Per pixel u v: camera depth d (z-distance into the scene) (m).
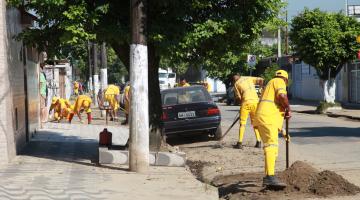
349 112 28.62
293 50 30.94
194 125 16.31
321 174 8.98
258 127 8.92
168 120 16.17
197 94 17.19
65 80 43.31
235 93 14.77
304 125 21.80
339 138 16.66
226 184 9.77
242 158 12.82
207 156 13.43
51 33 11.34
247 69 37.53
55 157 12.57
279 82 8.88
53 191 8.69
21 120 14.02
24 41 11.52
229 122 24.42
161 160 11.81
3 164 11.37
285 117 8.97
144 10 10.50
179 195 8.80
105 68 31.66
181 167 11.75
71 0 10.59
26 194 8.38
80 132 19.16
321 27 29.19
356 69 36.47
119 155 11.70
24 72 14.99
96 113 32.28
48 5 10.41
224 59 13.11
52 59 12.02
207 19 11.52
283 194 8.52
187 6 11.21
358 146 14.63
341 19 29.55
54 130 19.81
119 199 8.34
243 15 11.92
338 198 8.19
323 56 29.09
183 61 12.84
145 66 10.60
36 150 13.86
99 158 11.70
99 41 11.28
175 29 11.14
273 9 12.05
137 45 10.48
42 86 21.36
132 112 10.73
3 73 11.23
